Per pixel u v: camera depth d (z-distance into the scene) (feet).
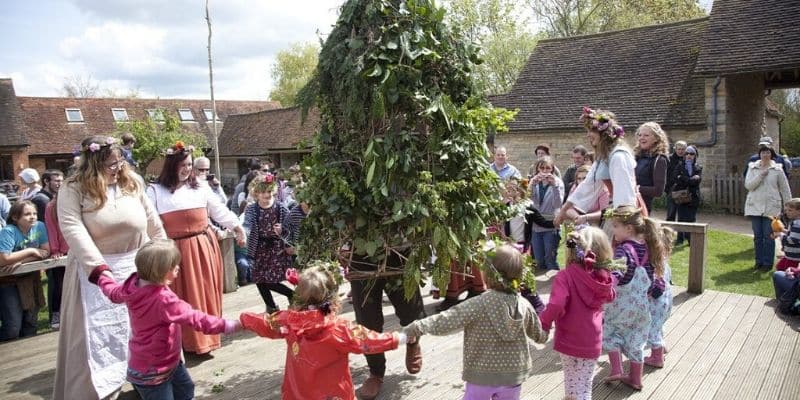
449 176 10.77
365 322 11.51
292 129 86.89
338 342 8.84
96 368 10.92
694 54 52.60
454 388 12.15
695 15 89.81
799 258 18.65
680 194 29.78
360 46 10.28
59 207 10.64
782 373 12.64
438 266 10.59
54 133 94.79
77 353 10.89
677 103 49.21
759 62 43.80
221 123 115.55
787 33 44.93
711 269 25.66
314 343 8.87
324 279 9.02
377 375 11.82
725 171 45.85
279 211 16.83
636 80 54.13
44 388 13.06
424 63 10.67
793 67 42.27
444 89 10.93
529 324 9.73
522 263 9.55
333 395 9.00
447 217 10.61
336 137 11.24
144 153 67.26
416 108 10.50
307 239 11.50
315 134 11.38
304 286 8.91
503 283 9.38
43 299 18.70
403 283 10.98
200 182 14.69
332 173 10.46
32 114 95.76
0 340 17.30
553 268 23.53
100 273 10.21
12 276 17.39
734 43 46.55
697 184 29.94
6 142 80.12
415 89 10.32
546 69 61.98
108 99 105.81
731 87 46.62
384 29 10.23
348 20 10.68
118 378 11.27
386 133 10.29
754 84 52.37
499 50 90.22
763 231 25.02
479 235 11.23
